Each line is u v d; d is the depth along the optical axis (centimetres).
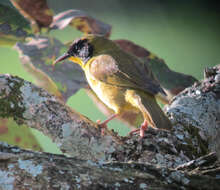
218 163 583
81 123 632
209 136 749
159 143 676
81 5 2641
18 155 525
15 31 718
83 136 626
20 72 1148
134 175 532
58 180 510
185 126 736
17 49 703
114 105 820
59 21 806
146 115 740
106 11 2722
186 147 691
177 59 2139
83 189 508
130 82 793
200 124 750
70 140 621
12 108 615
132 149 655
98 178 521
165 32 2480
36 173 511
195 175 539
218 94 831
